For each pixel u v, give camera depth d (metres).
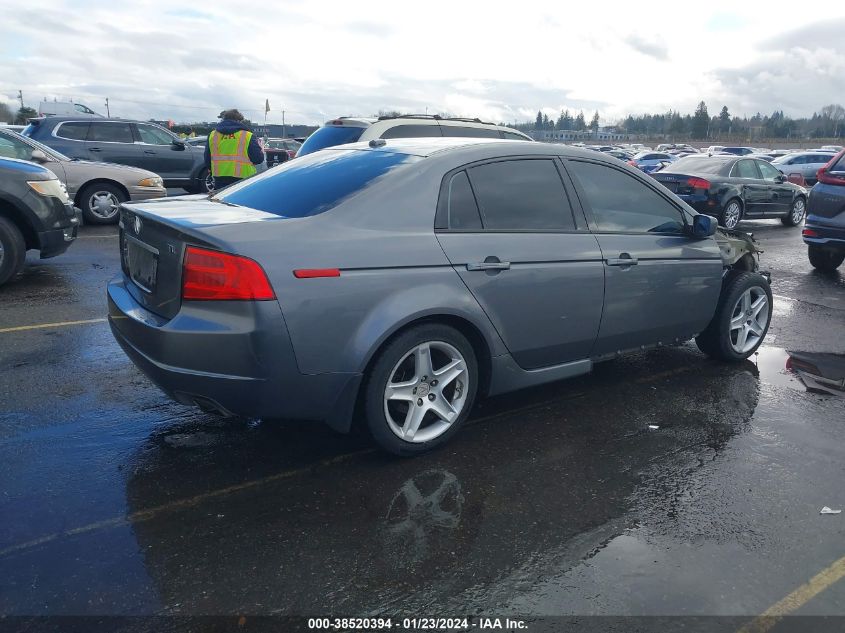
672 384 4.82
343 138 9.16
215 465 3.46
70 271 7.85
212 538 2.85
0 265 6.84
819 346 5.86
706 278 4.81
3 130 10.67
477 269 3.57
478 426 4.03
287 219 3.24
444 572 2.68
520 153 3.97
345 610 2.46
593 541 2.90
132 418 3.98
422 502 3.17
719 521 3.08
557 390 4.65
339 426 3.39
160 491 3.20
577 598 2.55
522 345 3.87
